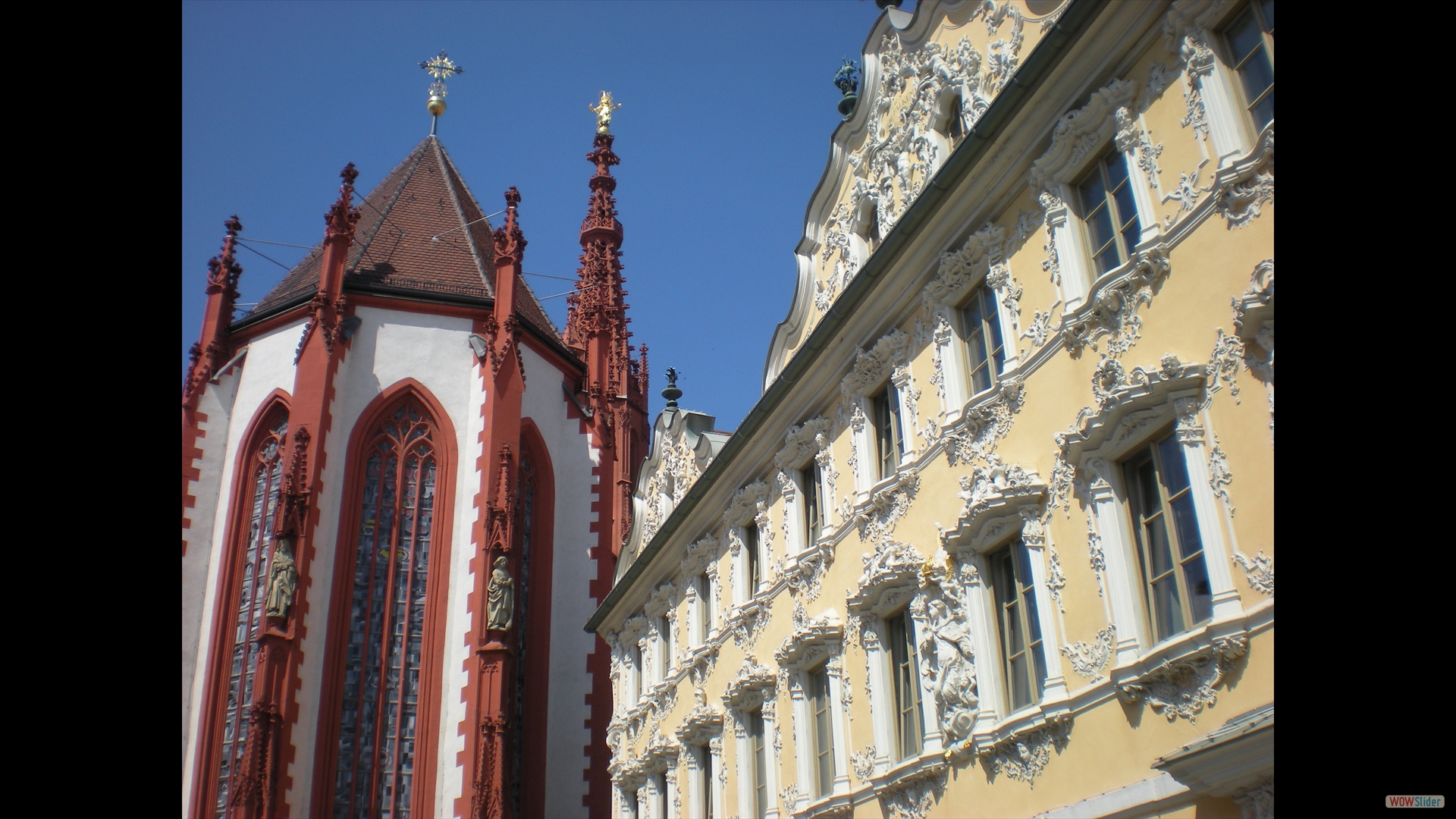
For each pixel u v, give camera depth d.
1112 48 14.58
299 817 35.72
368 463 42.06
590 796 41.34
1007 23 17.64
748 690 23.88
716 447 30.50
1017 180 16.56
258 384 43.47
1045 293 15.62
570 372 50.19
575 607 44.91
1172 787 11.86
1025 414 15.67
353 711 38.28
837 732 20.12
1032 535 14.97
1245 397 11.66
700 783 26.89
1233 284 12.02
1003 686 15.70
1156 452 13.09
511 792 38.56
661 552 30.70
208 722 38.12
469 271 49.16
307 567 38.25
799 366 22.52
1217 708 11.47
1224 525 11.68
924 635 17.50
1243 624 11.20
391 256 48.28
